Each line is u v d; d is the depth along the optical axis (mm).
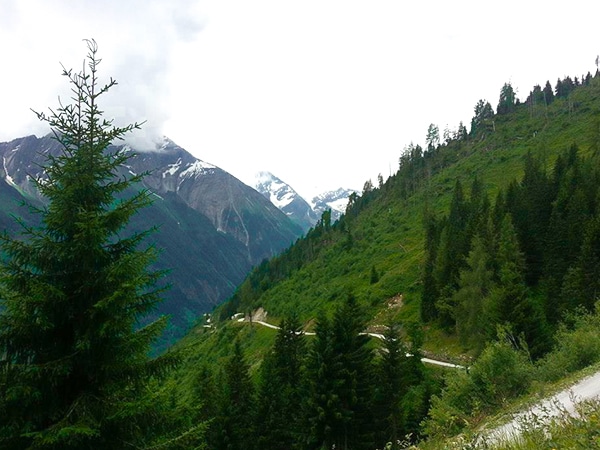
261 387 41219
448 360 51812
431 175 178125
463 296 51000
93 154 10367
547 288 52469
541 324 35969
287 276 160375
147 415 10195
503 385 19766
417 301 76188
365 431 33594
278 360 50094
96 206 10609
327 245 165500
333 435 32062
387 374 38406
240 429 36812
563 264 54719
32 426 9141
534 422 8445
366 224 157000
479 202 98625
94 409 9562
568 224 57594
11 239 9586
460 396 20375
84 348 9680
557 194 72188
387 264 107438
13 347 9625
